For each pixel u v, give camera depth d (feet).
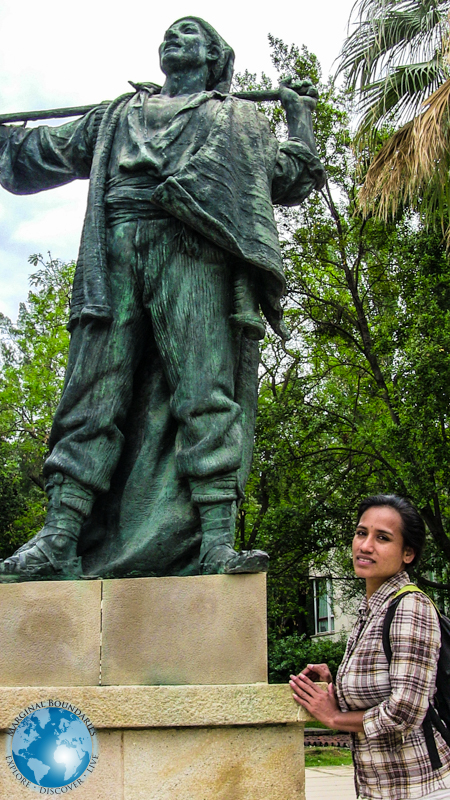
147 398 11.28
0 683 9.11
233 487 10.30
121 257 10.96
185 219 10.52
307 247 48.01
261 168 11.30
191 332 10.59
